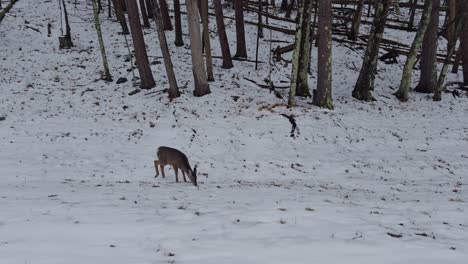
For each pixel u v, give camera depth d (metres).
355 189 12.60
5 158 15.07
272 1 41.62
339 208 9.39
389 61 29.59
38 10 37.78
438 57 30.69
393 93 24.72
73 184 12.20
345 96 23.67
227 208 9.08
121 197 10.12
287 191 11.54
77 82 25.12
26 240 6.78
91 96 22.86
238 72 26.44
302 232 7.55
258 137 17.70
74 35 33.34
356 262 6.30
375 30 22.09
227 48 26.83
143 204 9.37
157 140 17.42
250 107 20.95
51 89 23.86
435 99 24.06
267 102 21.56
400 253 6.71
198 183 12.85
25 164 14.54
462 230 8.17
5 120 19.36
